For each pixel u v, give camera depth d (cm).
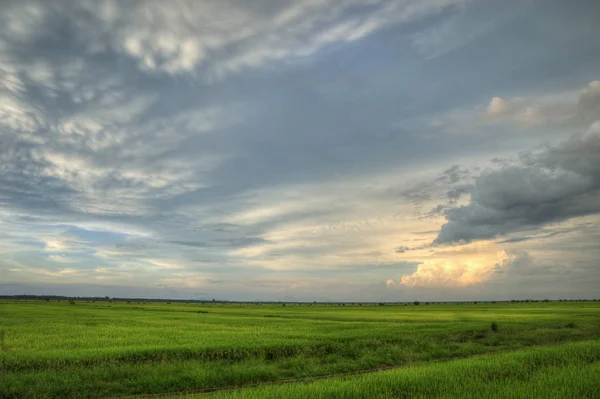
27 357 1811
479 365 1647
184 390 1464
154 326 3638
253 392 1249
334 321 4491
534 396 1152
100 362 1795
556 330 3244
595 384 1275
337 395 1201
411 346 2461
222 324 3938
